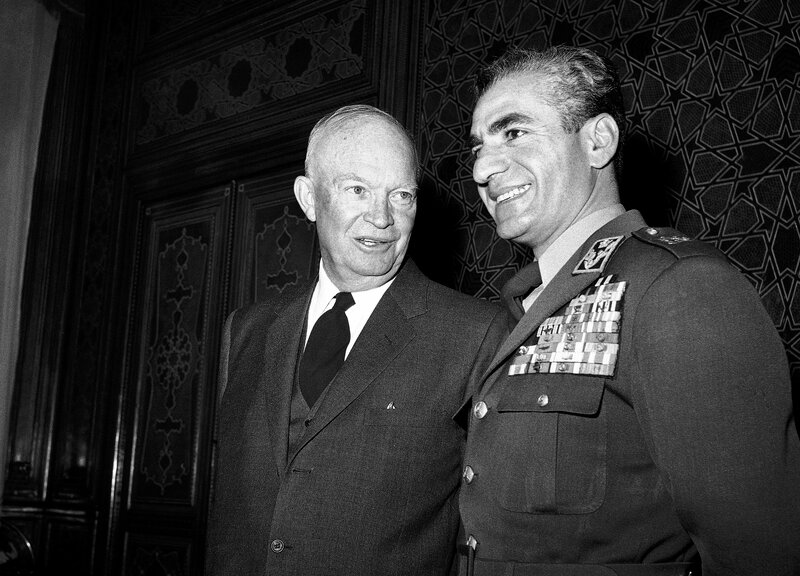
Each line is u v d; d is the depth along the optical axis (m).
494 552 1.26
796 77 2.45
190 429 4.00
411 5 3.50
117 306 4.50
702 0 2.68
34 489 4.55
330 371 1.77
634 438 1.20
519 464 1.25
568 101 1.42
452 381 1.70
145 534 4.05
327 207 1.80
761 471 1.06
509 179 1.43
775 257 2.40
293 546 1.59
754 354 1.10
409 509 1.62
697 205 2.58
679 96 2.68
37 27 4.79
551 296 1.35
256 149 3.99
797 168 2.40
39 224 4.77
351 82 3.66
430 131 3.30
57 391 4.65
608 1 2.91
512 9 3.17
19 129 4.65
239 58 4.19
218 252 4.10
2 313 4.49
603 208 1.45
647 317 1.17
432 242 3.18
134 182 4.56
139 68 4.70
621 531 1.18
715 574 1.10
